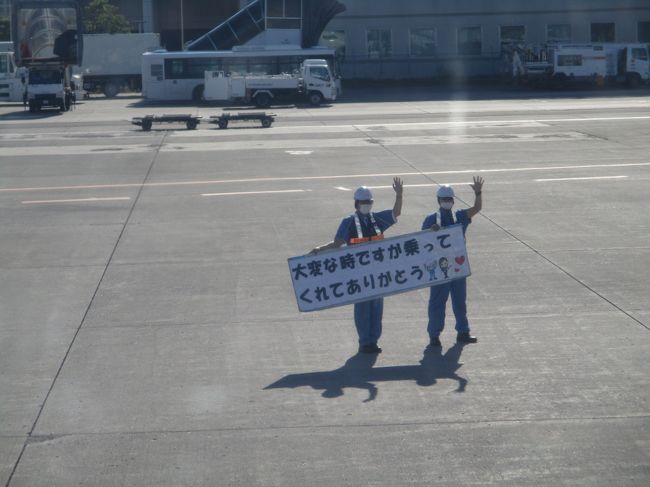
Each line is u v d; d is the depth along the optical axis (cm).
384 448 689
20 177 2225
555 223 1569
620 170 2145
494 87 6209
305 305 915
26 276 1275
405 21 6919
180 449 693
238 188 2000
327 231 1541
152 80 5384
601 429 719
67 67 4738
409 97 5288
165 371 878
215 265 1323
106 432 729
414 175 2136
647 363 875
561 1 6894
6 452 692
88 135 3247
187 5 7738
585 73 5703
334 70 5400
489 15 6912
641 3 6912
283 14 5509
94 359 918
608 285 1171
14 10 4525
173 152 2675
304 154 2567
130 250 1428
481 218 1619
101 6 6869
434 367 879
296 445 698
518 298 1120
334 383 838
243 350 941
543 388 813
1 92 5438
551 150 2533
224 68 5369
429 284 925
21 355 934
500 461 664
